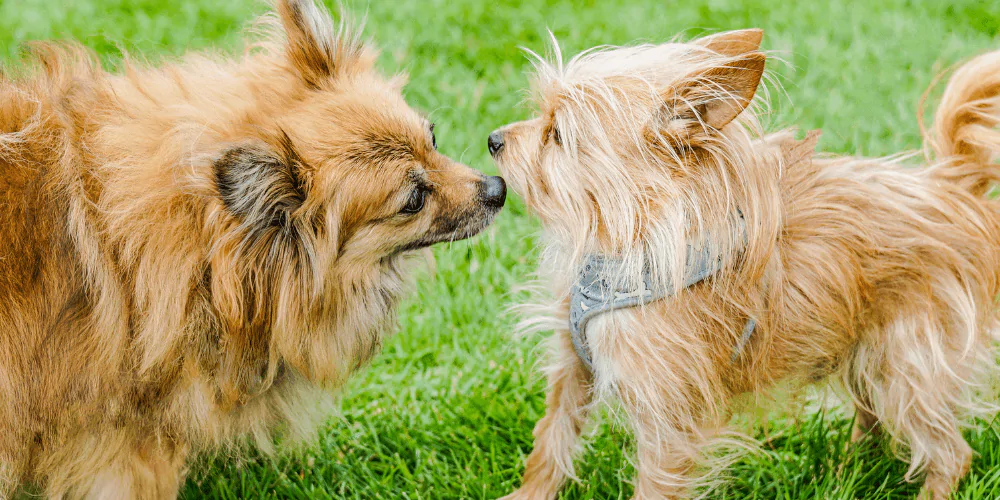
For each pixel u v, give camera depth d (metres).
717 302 1.23
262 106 1.22
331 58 1.26
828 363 1.28
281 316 1.22
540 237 1.34
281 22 1.27
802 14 2.50
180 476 1.28
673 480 1.27
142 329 1.19
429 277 1.42
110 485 1.24
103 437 1.22
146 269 1.18
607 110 1.22
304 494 1.35
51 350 1.19
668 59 1.23
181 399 1.22
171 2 2.41
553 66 1.30
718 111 1.19
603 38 2.29
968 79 1.26
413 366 1.49
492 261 1.56
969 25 2.45
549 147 1.25
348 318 1.27
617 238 1.22
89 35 2.01
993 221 1.27
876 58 2.20
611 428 1.37
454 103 1.93
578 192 1.23
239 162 1.17
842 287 1.24
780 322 1.25
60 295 1.19
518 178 1.26
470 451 1.39
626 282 1.23
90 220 1.18
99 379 1.20
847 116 1.86
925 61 2.17
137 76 1.24
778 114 1.50
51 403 1.20
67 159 1.18
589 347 1.27
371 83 1.28
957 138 1.27
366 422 1.42
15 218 1.18
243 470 1.35
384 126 1.25
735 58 1.17
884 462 1.37
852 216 1.25
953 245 1.25
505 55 2.19
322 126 1.23
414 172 1.26
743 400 1.30
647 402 1.24
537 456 1.34
